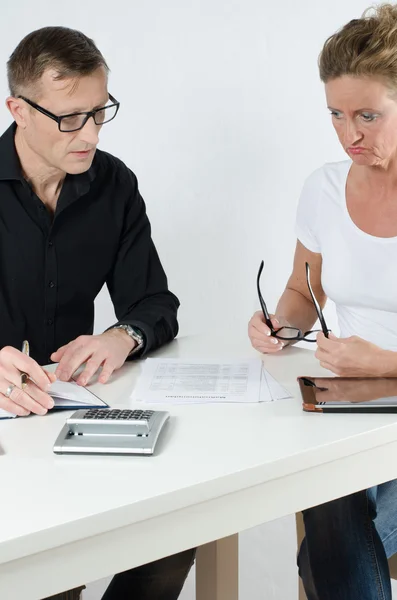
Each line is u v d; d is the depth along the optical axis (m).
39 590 0.97
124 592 1.55
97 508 0.99
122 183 2.04
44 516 0.98
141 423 1.18
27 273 1.94
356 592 1.41
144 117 2.91
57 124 1.67
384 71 1.45
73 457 1.15
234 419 1.29
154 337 1.72
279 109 2.72
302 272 1.94
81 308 2.05
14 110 1.73
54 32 1.68
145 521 1.03
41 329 2.00
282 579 2.27
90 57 1.66
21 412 1.31
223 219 2.89
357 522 1.43
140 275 2.04
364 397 1.33
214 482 1.07
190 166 2.89
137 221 2.07
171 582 1.56
